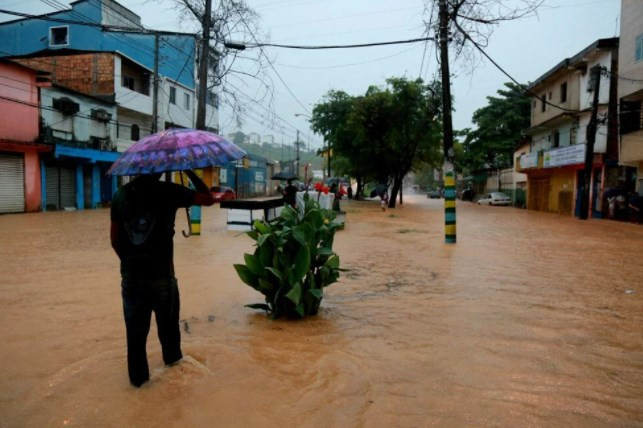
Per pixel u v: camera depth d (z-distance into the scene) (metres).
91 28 30.66
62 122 25.08
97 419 2.88
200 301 5.79
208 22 13.38
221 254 9.68
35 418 2.89
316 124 37.38
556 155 27.38
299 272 4.80
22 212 22.61
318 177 86.38
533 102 35.66
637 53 19.86
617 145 24.23
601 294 6.34
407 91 29.95
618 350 4.14
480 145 46.84
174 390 3.26
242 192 51.72
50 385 3.35
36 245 10.84
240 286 6.64
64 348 4.10
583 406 3.07
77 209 26.22
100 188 28.80
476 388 3.32
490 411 2.98
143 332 3.32
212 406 3.04
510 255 10.11
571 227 18.41
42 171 23.84
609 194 23.55
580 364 3.80
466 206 40.44
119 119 30.78
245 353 3.98
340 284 6.94
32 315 5.12
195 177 3.58
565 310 5.48
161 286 3.36
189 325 4.81
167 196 3.35
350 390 3.27
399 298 6.05
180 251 10.11
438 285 6.89
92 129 27.52
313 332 4.59
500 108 45.47
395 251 10.61
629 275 7.77
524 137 43.88
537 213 30.03
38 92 23.30
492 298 6.08
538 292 6.45
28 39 32.03
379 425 2.80
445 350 4.10
